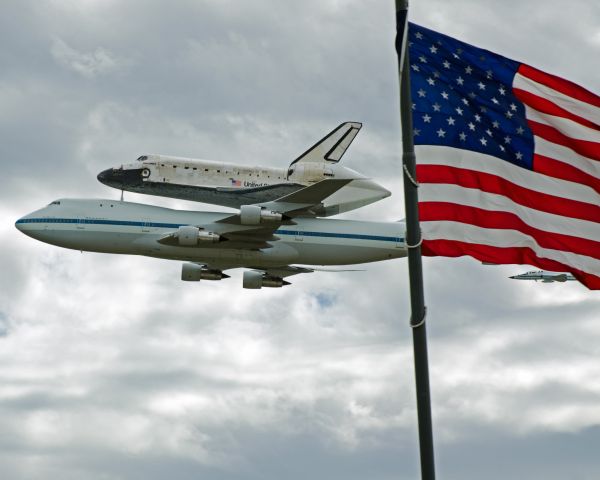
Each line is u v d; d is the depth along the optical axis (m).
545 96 65.81
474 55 65.44
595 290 65.00
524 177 65.25
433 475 53.50
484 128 65.12
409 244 56.62
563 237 64.94
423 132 64.50
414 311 55.91
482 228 64.12
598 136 65.62
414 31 65.00
